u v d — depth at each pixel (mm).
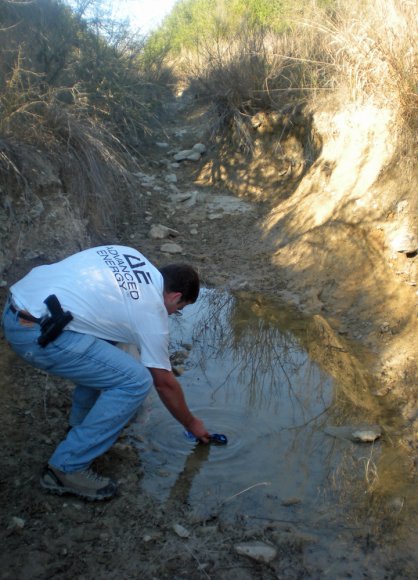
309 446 3627
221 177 7676
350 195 5891
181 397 3188
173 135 9031
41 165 5582
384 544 2916
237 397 4113
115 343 3201
